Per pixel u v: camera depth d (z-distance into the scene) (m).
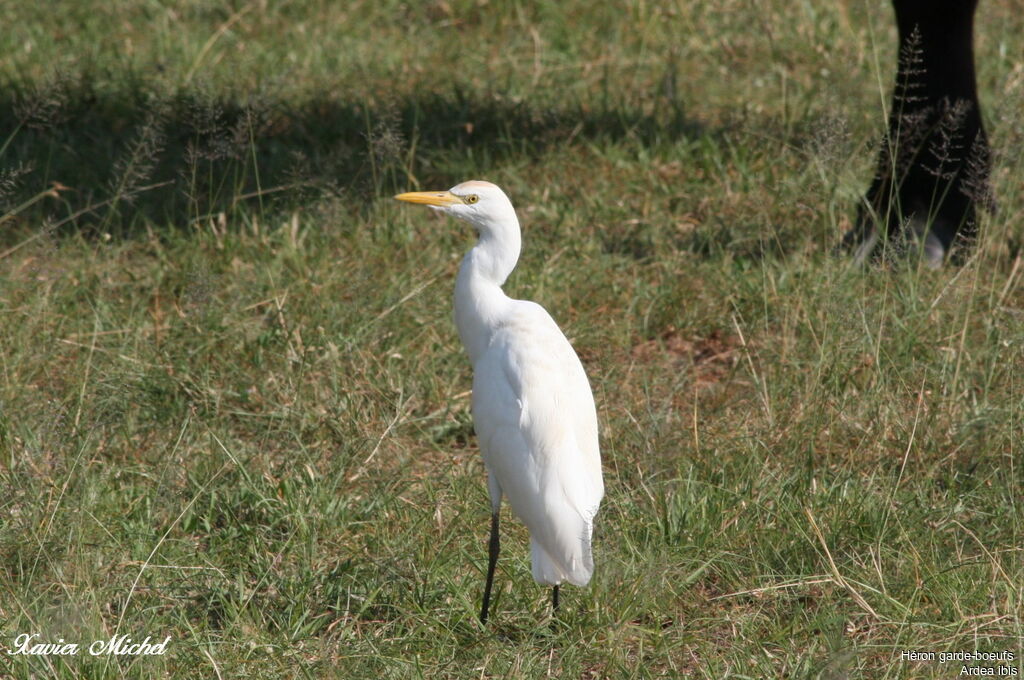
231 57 18.47
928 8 12.16
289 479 8.93
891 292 11.56
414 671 7.06
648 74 18.67
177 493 8.74
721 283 12.30
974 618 7.25
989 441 9.40
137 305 11.77
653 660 7.36
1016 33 19.94
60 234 13.23
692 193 14.50
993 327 10.68
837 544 8.23
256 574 8.04
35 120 15.79
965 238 11.65
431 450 9.88
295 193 14.00
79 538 7.74
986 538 8.41
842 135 12.16
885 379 10.18
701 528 8.32
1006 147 12.15
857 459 9.34
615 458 9.19
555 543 6.98
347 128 15.96
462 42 19.69
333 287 11.92
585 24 20.44
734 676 7.07
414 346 11.13
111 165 14.77
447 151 15.38
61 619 7.04
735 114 16.25
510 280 12.05
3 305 11.11
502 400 7.43
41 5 20.17
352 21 20.31
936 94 12.38
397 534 8.53
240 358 10.75
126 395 9.94
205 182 14.39
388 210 13.80
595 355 11.16
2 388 9.70
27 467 8.62
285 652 7.21
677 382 10.62
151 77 17.52
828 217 13.33
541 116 16.34
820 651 7.26
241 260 12.70
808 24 19.95
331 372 10.37
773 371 10.52
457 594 7.73
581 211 14.07
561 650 7.38
